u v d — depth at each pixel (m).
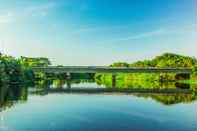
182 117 76.25
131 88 186.88
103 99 115.56
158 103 103.31
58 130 61.62
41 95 128.00
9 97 116.12
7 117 75.06
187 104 100.50
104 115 78.94
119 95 133.00
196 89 176.12
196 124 68.12
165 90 166.88
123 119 73.62
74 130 61.75
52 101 107.31
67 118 74.38
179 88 186.62
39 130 61.56
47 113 81.44
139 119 73.56
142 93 144.88
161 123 69.19
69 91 154.88
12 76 188.38
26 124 67.06
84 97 122.81
